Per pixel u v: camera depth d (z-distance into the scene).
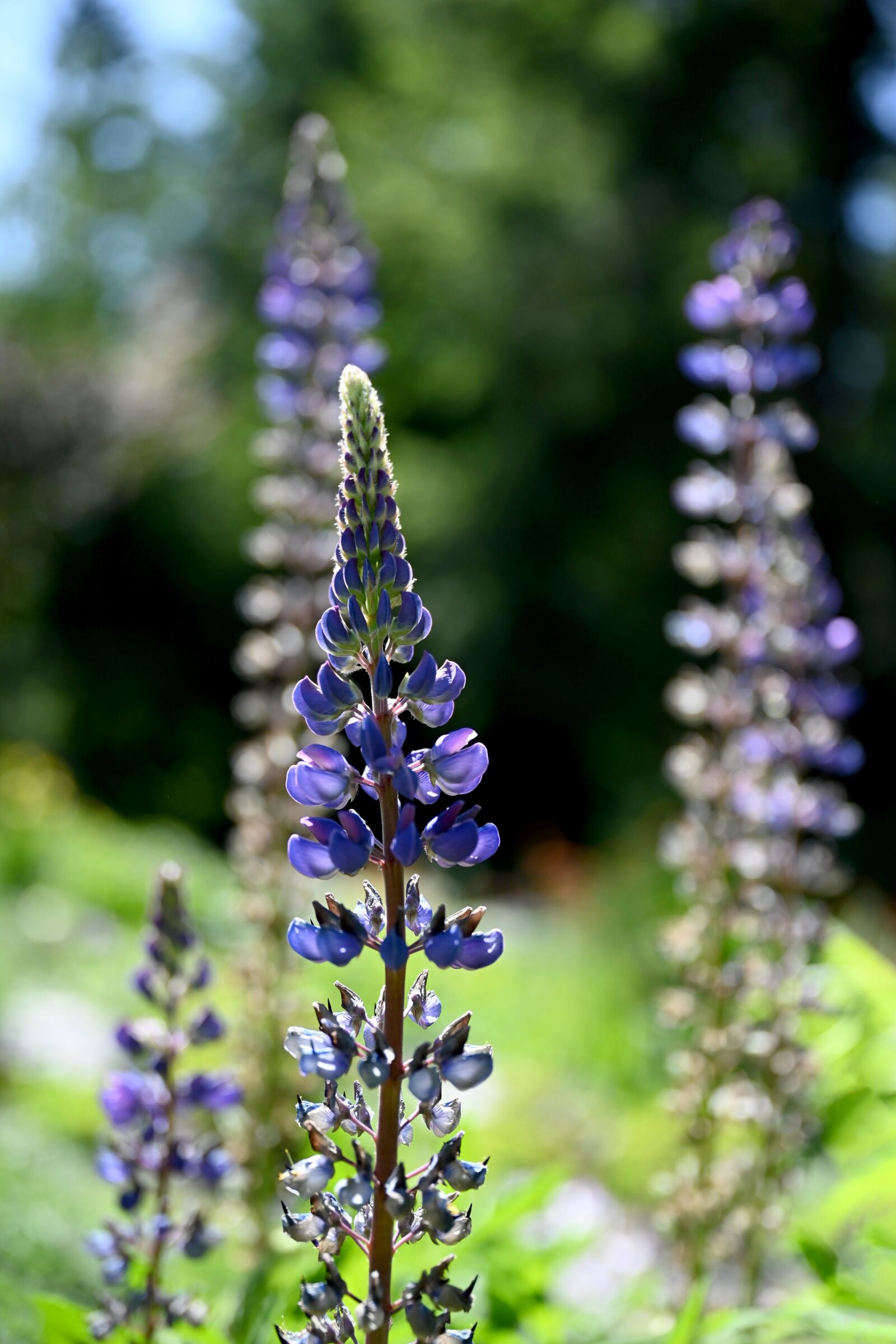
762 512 3.72
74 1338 2.56
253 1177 3.55
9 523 19.42
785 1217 3.47
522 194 16.58
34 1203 4.37
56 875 11.05
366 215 17.42
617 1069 7.67
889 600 17.33
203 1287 3.09
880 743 17.20
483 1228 3.23
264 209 22.23
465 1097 6.29
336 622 1.69
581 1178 6.04
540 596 17.20
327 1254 1.68
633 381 16.48
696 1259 3.47
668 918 8.89
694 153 16.72
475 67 17.92
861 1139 3.48
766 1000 3.69
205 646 20.12
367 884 1.75
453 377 18.39
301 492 4.27
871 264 18.19
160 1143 2.61
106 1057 6.91
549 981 9.34
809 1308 2.58
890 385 17.08
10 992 7.88
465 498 17.25
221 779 19.61
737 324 3.79
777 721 3.71
